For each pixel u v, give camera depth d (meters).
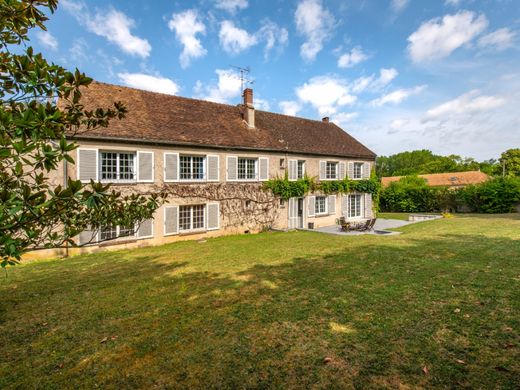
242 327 4.88
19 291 7.44
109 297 6.71
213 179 16.11
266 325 4.91
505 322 4.60
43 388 3.54
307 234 16.62
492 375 3.39
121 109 4.36
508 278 6.67
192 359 4.01
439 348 3.98
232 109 20.17
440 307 5.28
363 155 23.34
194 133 15.72
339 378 3.48
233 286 7.13
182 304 6.08
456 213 27.39
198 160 15.92
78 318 5.58
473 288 6.13
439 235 13.70
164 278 8.15
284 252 11.23
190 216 15.63
